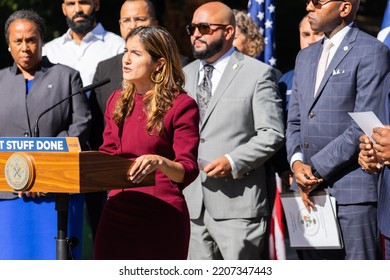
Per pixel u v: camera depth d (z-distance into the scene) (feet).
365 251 31.60
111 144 27.76
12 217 33.88
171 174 26.02
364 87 31.50
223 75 34.60
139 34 27.02
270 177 35.27
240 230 33.94
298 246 32.68
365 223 31.60
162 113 26.71
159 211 26.78
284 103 37.01
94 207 38.60
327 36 32.96
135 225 26.86
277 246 40.32
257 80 34.30
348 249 31.83
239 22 39.19
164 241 26.81
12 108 34.86
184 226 27.09
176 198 26.96
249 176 34.14
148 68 26.91
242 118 34.14
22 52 34.94
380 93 31.42
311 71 33.06
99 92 37.45
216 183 34.09
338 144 31.50
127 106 27.25
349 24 32.60
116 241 26.96
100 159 24.36
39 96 34.91
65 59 41.42
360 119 29.07
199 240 34.71
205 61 35.04
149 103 26.94
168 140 26.91
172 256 26.89
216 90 34.50
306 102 32.83
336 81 32.07
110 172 24.63
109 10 70.79
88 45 41.42
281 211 40.27
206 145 34.24
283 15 74.38
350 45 32.19
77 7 41.11
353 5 32.48
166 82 26.96
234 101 34.19
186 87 35.22
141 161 25.07
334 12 32.30
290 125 33.81
